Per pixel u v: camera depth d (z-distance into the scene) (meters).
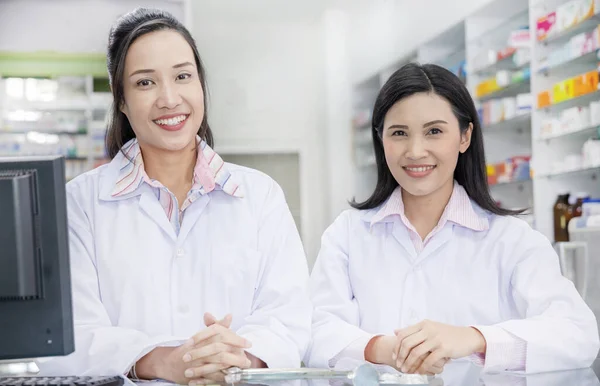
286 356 1.52
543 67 4.99
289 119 9.31
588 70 4.95
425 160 1.75
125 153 1.72
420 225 1.91
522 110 5.31
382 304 1.85
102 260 1.64
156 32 1.61
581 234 4.09
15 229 1.18
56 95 7.07
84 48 6.48
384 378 1.35
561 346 1.57
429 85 1.75
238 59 9.27
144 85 1.61
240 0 8.55
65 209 1.23
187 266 1.66
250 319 1.63
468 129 1.85
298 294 1.67
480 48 5.97
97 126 7.15
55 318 1.22
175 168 1.70
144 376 1.46
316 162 9.33
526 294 1.75
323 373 1.38
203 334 1.42
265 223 1.73
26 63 6.88
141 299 1.62
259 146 9.25
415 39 7.06
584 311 1.70
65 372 1.47
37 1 6.41
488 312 1.81
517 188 5.85
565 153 5.05
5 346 1.21
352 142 8.91
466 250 1.86
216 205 1.71
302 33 9.31
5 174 1.19
